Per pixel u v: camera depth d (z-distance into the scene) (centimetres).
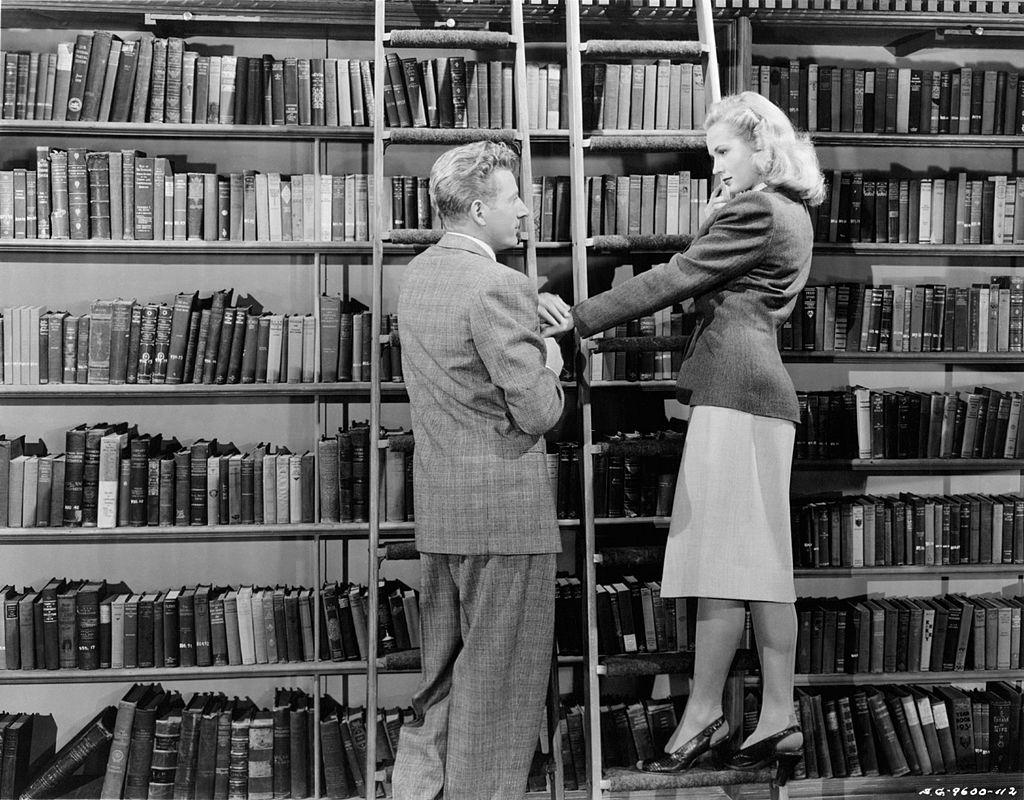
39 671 292
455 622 231
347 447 295
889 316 312
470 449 218
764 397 220
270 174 295
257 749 291
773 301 222
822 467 310
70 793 299
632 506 295
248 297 319
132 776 290
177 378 293
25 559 316
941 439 315
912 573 313
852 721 308
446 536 219
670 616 298
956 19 302
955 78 309
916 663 312
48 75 287
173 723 291
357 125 295
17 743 295
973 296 314
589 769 283
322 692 318
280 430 323
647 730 298
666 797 308
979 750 312
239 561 323
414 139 254
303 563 324
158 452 309
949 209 311
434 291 217
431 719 235
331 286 319
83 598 292
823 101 305
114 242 289
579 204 258
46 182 288
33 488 291
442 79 288
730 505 221
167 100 291
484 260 219
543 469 223
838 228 309
